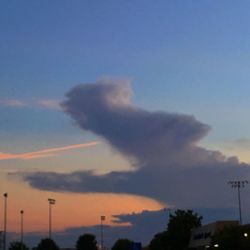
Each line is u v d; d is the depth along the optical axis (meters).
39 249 147.00
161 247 143.62
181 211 143.38
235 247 90.81
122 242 183.50
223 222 113.44
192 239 133.12
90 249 178.88
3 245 115.38
